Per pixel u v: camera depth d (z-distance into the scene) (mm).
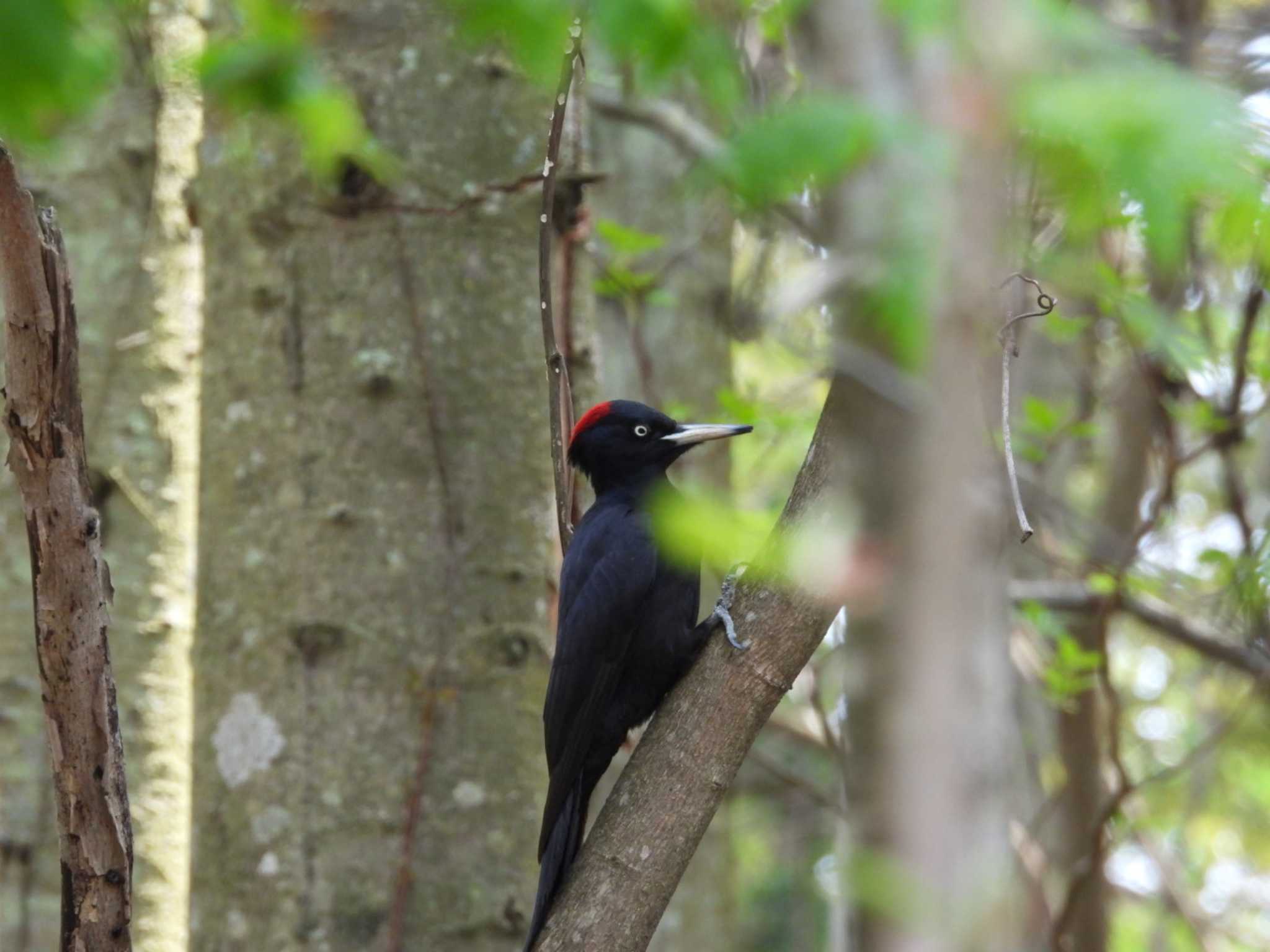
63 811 6906
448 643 10070
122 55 12289
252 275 10578
